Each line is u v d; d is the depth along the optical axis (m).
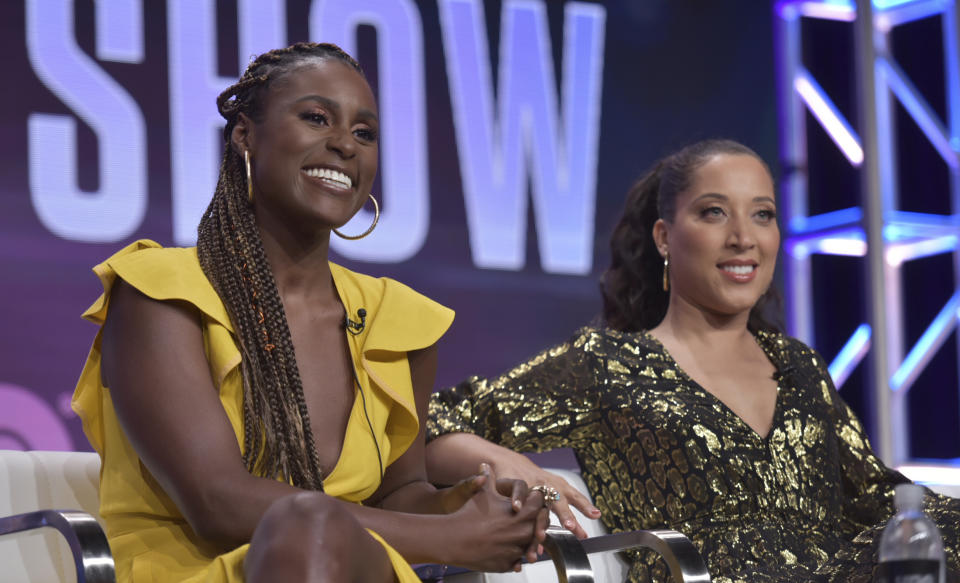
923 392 23.08
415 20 21.17
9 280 18.47
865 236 21.33
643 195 11.79
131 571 7.48
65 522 6.81
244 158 8.41
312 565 5.95
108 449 7.92
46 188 18.75
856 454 10.69
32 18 18.81
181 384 7.43
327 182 8.25
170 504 7.68
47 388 18.58
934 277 23.22
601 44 22.42
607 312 12.08
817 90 23.56
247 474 7.25
